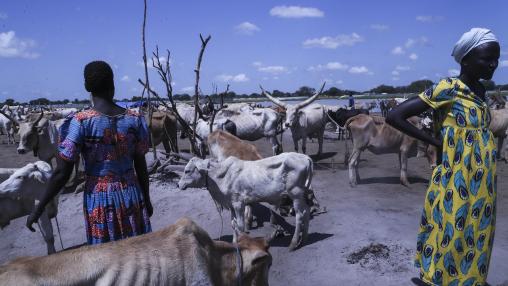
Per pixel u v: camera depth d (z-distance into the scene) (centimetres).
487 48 337
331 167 1198
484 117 350
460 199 347
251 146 784
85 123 289
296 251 596
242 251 290
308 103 1313
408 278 489
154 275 240
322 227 676
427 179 1023
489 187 347
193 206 797
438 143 359
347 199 838
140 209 308
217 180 605
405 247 569
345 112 1842
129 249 242
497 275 487
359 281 495
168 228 262
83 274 224
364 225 669
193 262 255
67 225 749
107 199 294
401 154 938
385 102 2967
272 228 694
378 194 877
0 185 559
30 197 575
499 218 707
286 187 598
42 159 1009
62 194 887
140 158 313
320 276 518
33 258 226
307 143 1800
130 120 304
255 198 607
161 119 1248
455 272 353
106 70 298
